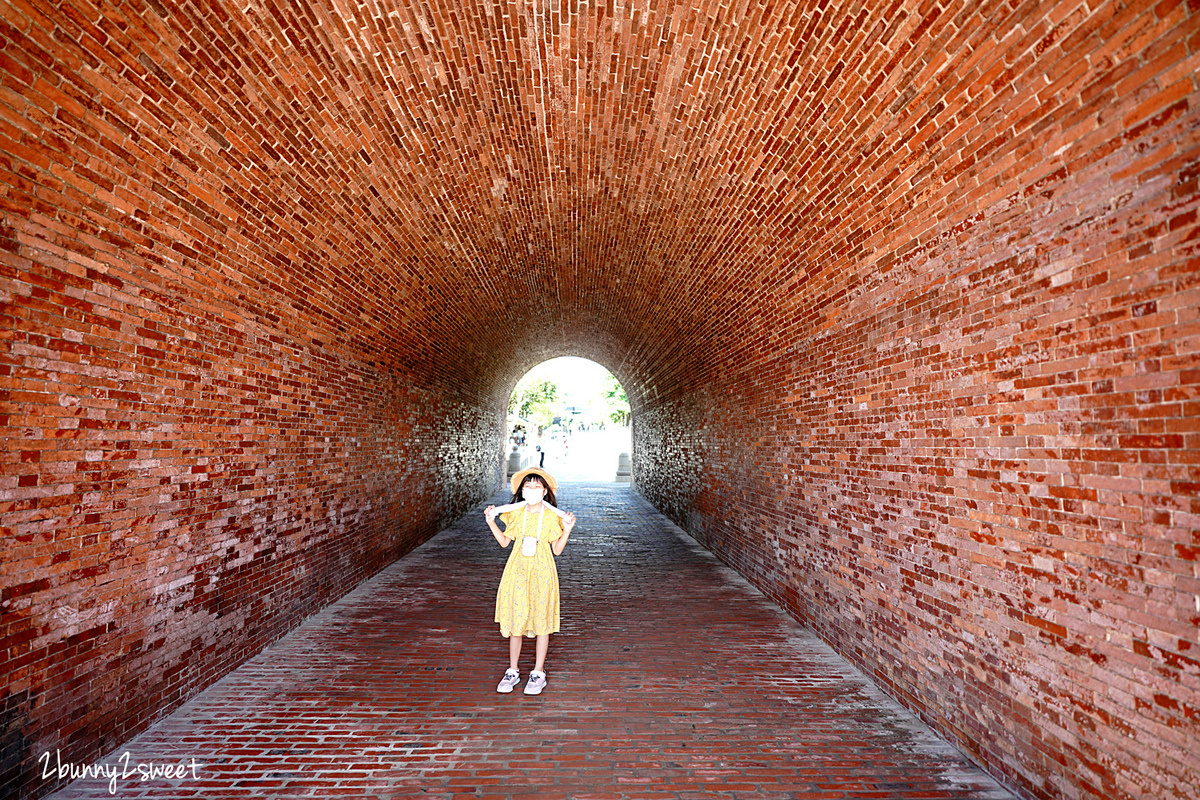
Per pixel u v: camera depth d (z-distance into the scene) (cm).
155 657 403
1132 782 252
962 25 303
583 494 2114
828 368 575
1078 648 281
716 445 1022
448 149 613
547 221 863
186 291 438
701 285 869
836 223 496
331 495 709
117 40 312
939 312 395
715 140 550
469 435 1622
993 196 338
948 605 383
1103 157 266
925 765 356
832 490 563
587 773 348
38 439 311
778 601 711
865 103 390
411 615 666
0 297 290
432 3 430
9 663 293
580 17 451
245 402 519
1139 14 235
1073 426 286
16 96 284
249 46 379
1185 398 231
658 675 497
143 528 391
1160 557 242
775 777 344
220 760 358
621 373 2064
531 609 469
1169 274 237
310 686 470
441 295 974
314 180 522
